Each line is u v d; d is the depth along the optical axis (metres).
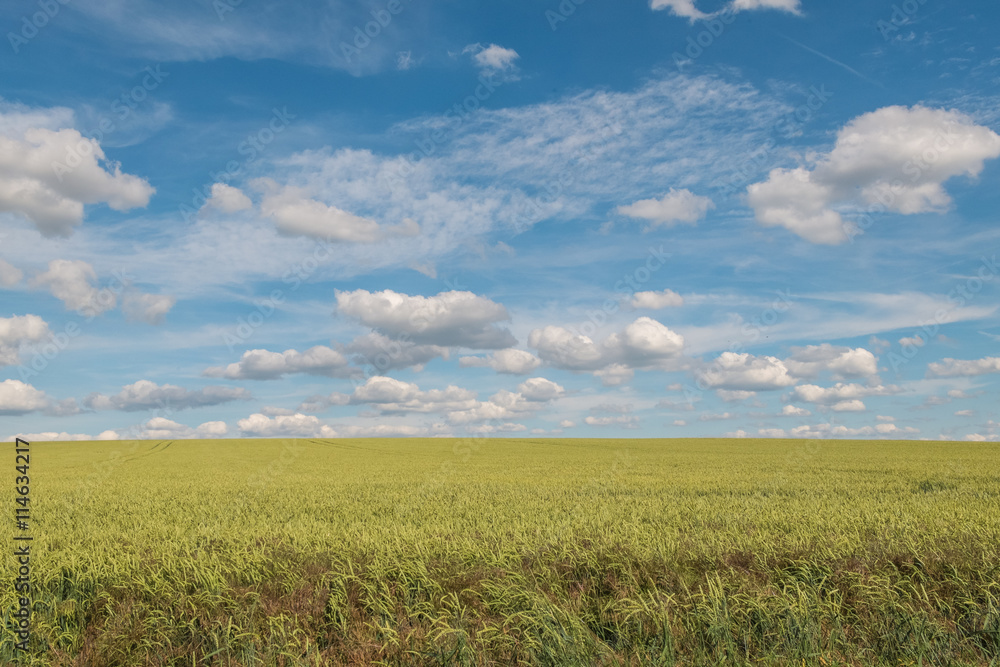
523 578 8.88
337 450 58.22
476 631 7.73
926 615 7.83
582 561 9.48
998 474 26.75
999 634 7.52
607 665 7.29
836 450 51.75
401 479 28.27
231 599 8.62
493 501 18.78
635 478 26.45
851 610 8.22
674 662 7.23
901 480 24.62
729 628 7.68
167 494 22.80
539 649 7.59
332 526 13.56
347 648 7.81
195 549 11.05
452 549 10.29
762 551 9.91
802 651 7.42
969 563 9.04
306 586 8.97
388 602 8.48
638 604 8.07
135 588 9.08
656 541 10.41
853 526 12.05
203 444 71.25
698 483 24.05
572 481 26.05
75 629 8.41
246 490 23.88
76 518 16.77
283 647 7.69
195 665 7.65
